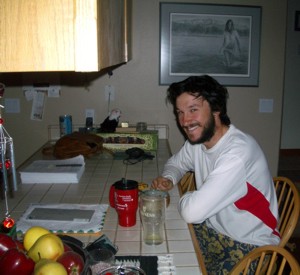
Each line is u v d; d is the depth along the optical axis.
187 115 1.48
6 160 0.99
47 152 2.40
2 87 1.05
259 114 2.94
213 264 1.49
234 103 2.90
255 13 2.77
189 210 1.38
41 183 1.84
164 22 2.74
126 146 2.50
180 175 1.86
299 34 4.93
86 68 0.63
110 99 2.85
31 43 0.62
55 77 2.80
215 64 2.82
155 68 2.81
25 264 0.77
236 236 1.51
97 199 1.62
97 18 0.64
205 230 1.65
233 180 1.42
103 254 1.08
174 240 1.25
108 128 2.62
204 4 2.73
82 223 1.33
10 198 1.63
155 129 2.89
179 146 2.92
